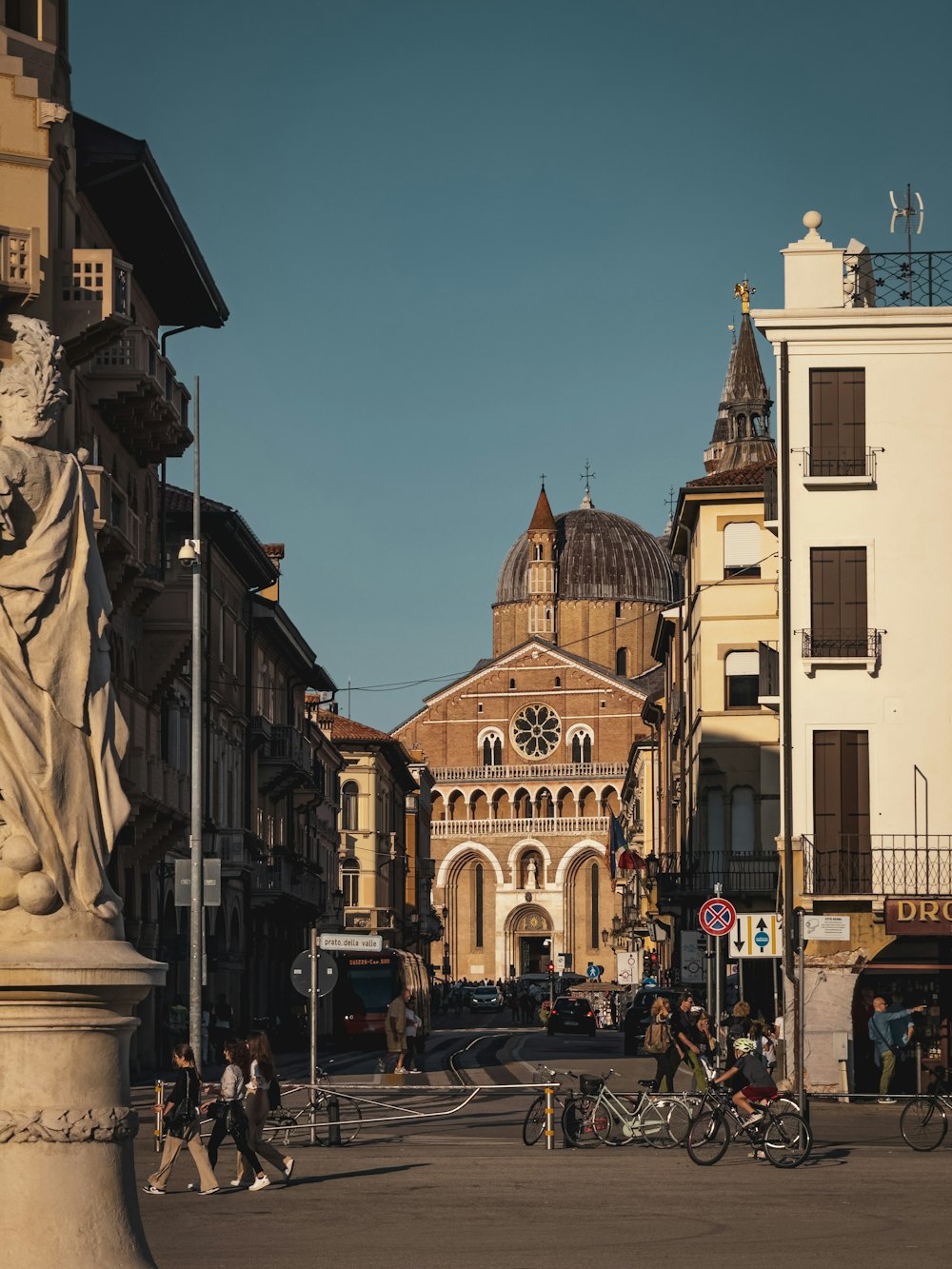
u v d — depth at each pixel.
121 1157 7.68
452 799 177.50
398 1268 17.23
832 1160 29.25
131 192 48.38
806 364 51.28
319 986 35.56
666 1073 34.22
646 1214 22.00
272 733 89.62
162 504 57.19
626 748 174.62
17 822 7.48
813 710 50.72
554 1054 72.00
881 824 50.12
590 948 173.62
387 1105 32.81
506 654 178.00
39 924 7.54
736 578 74.44
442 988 157.50
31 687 7.62
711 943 49.00
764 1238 19.77
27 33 36.09
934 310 50.94
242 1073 24.94
